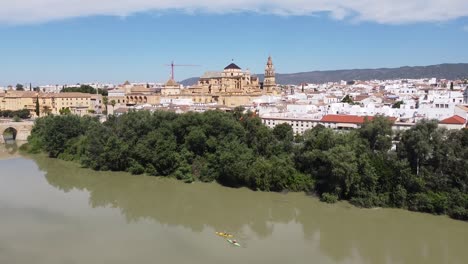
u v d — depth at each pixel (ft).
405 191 435.53
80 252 329.52
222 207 457.27
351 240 368.27
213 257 325.62
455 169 429.38
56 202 463.01
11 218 403.95
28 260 314.14
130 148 596.29
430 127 451.53
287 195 490.90
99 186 533.14
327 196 461.78
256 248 346.74
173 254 329.93
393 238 372.38
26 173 602.44
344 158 445.78
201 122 583.58
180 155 565.53
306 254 337.11
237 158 516.32
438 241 365.40
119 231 376.89
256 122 585.63
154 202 471.62
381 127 487.61
